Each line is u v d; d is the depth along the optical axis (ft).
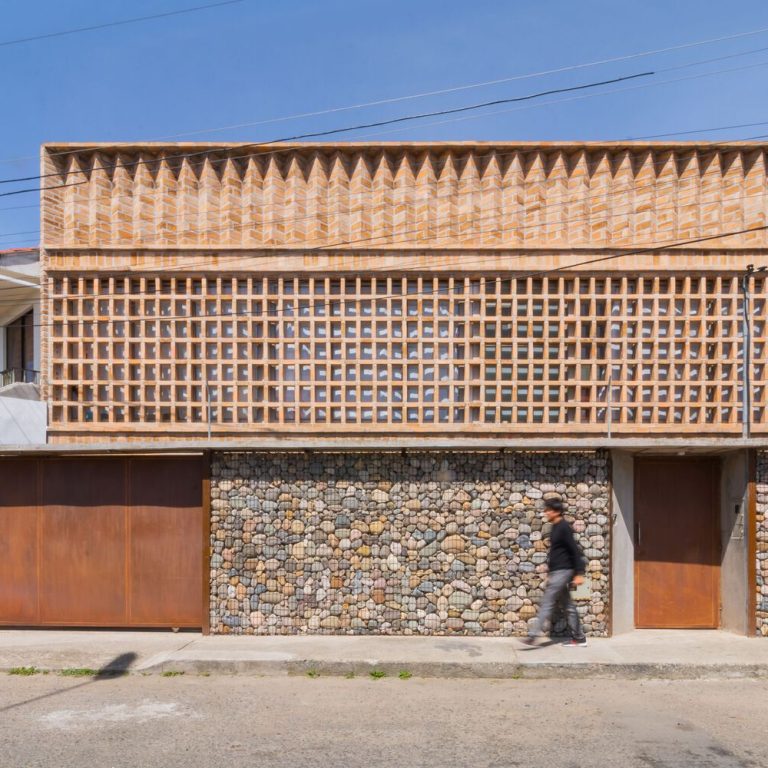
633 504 25.67
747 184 39.40
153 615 24.98
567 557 22.18
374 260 39.63
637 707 17.90
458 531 24.47
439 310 39.65
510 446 23.47
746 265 38.78
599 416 38.65
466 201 39.88
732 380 38.47
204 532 24.61
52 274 39.81
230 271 39.50
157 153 40.42
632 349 39.17
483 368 38.78
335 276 39.65
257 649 22.43
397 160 40.42
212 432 38.55
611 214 39.73
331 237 39.91
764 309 38.65
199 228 40.22
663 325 39.06
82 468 25.46
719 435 38.09
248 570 24.66
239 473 24.97
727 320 38.63
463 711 17.54
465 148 39.75
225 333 39.60
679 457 25.80
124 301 39.75
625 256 38.96
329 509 24.75
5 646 23.20
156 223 40.19
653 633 24.61
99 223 40.09
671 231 39.04
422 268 39.37
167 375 39.37
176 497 25.27
